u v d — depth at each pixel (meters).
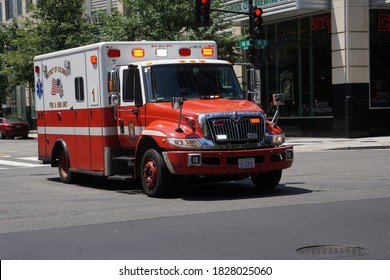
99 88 14.71
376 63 30.98
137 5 33.84
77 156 16.06
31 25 49.06
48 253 8.20
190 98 13.50
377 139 29.20
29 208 12.35
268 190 13.76
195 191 14.05
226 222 9.88
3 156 28.45
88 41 45.97
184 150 12.34
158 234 9.14
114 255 7.92
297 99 34.19
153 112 13.32
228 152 12.40
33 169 21.83
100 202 12.82
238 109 12.77
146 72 13.64
